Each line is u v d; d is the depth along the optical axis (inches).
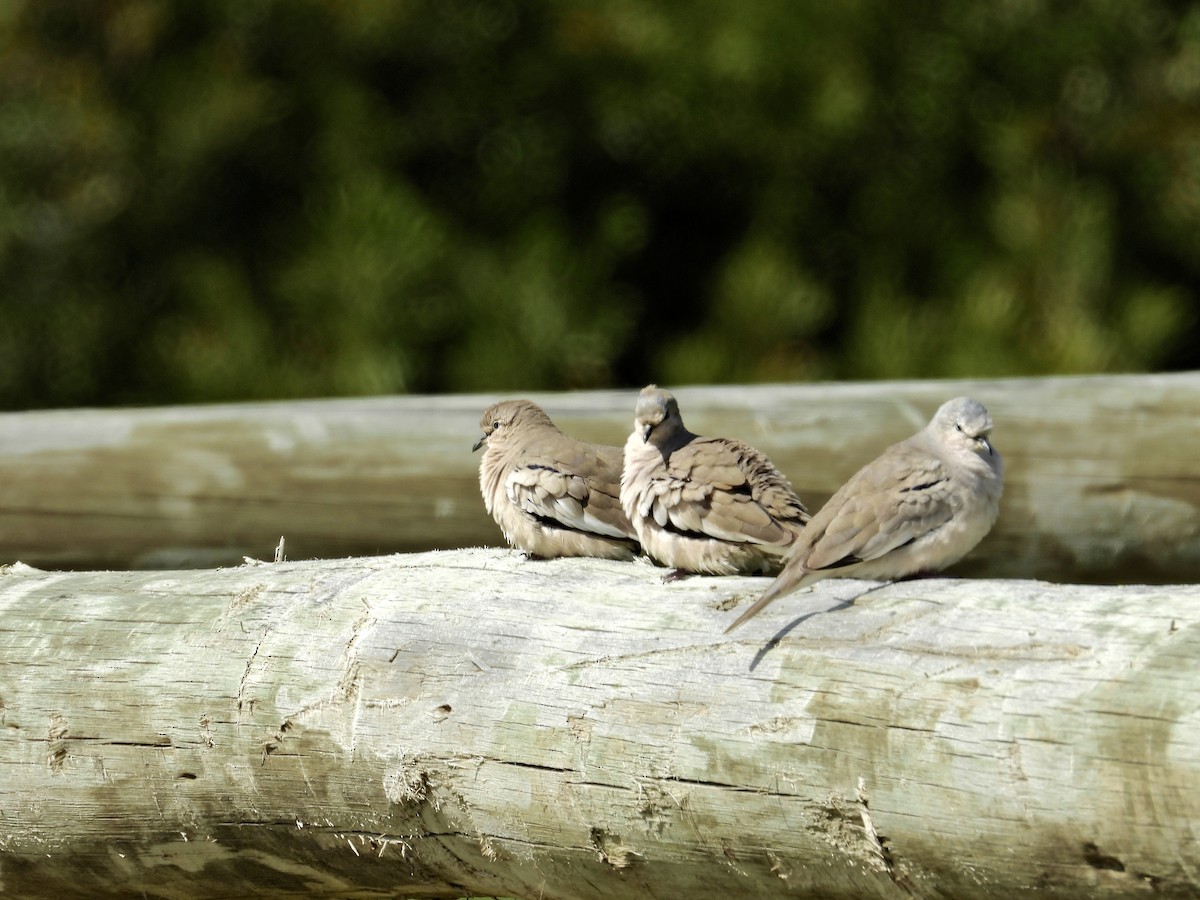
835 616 273.7
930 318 912.9
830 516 326.0
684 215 973.2
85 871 346.0
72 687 334.0
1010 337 881.5
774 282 906.1
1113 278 917.8
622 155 960.3
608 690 281.9
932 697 251.3
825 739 258.5
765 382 903.7
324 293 880.3
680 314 965.8
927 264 942.4
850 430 443.5
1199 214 928.3
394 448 449.4
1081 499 438.3
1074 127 936.3
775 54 942.4
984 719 244.7
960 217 943.0
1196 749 226.1
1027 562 443.2
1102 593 259.6
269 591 336.2
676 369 914.7
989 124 933.8
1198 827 224.7
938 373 880.3
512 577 318.7
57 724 333.4
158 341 940.6
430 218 912.3
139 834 333.1
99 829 334.6
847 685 260.7
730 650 276.8
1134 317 892.0
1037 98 938.1
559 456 402.6
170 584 350.0
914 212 942.4
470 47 954.7
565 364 895.7
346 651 313.1
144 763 326.6
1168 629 242.5
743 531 358.0
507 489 402.0
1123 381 443.8
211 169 943.0
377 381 861.8
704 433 446.0
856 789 254.7
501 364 882.8
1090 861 235.9
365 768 304.5
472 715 293.0
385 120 944.9
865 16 938.1
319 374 887.1
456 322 888.9
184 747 322.7
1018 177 910.4
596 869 287.7
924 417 444.1
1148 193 935.0
